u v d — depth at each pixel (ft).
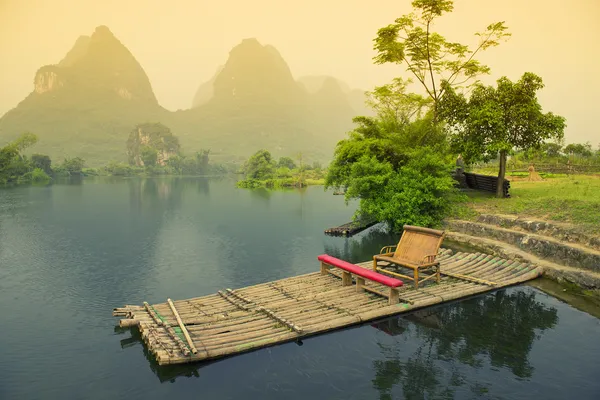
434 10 87.61
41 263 61.26
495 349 28.86
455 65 96.94
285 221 104.63
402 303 35.65
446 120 85.35
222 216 116.78
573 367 26.18
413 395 23.18
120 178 459.32
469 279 42.55
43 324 36.60
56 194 207.92
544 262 46.75
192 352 26.50
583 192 69.67
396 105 100.73
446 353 28.25
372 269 47.03
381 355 27.96
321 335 30.96
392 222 78.95
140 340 32.32
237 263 59.47
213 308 35.99
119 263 60.85
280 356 27.76
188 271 55.47
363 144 82.58
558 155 164.14
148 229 93.76
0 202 163.63
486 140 77.41
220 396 23.30
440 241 40.60
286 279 44.32
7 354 30.19
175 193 216.95
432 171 72.33
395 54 99.25
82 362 28.55
